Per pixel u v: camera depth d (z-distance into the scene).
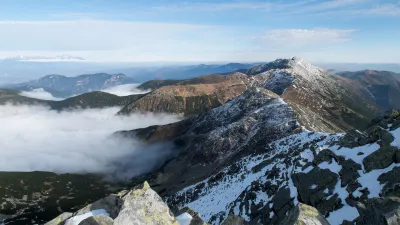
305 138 101.06
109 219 22.00
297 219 22.16
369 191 40.47
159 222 23.00
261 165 90.06
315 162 56.78
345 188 44.16
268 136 165.38
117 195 26.48
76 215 24.62
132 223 22.17
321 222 22.27
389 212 24.05
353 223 36.28
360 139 53.78
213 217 74.50
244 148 165.88
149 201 23.77
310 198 47.94
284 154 87.44
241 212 66.31
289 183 60.62
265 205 60.16
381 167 43.16
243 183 85.25
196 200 98.75
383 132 48.47
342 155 51.94
